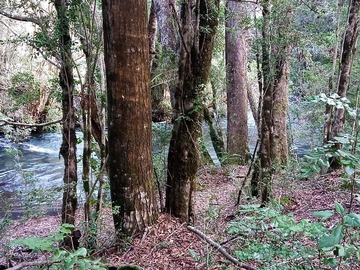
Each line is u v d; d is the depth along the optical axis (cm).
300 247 272
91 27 437
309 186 682
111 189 462
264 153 563
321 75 1091
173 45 827
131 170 447
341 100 219
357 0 715
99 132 507
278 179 639
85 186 477
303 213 525
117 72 421
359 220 180
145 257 406
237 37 939
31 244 192
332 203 548
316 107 1141
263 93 558
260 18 545
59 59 445
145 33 427
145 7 424
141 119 439
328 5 689
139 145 444
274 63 534
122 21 408
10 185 1062
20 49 1164
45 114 1368
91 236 442
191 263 373
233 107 1146
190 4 501
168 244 425
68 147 475
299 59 827
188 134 515
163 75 676
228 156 1027
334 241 178
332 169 763
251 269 301
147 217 463
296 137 1217
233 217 509
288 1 506
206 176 967
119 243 442
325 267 264
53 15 452
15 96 600
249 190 648
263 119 559
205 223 443
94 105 489
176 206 510
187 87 511
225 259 341
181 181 512
